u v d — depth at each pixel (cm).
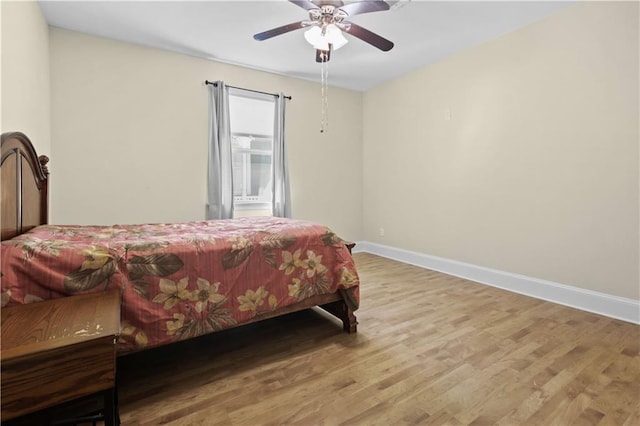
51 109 277
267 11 256
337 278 214
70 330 95
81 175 293
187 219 348
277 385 156
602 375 163
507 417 134
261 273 189
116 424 110
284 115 405
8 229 143
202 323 166
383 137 446
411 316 240
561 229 267
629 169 229
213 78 356
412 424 130
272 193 401
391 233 441
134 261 150
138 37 300
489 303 267
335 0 201
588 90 247
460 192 348
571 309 254
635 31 224
